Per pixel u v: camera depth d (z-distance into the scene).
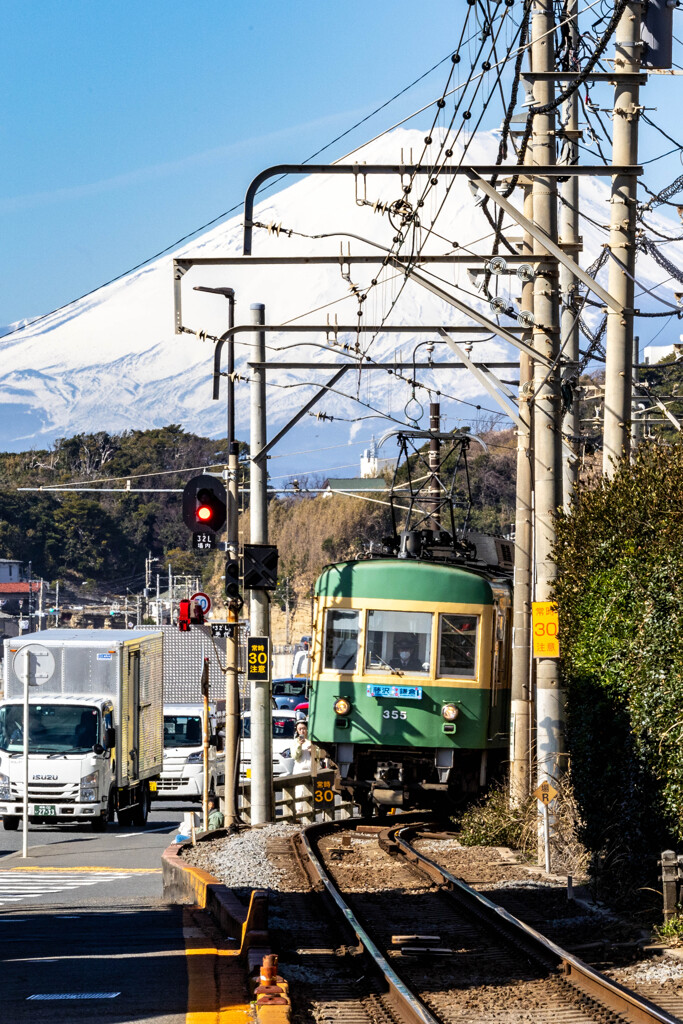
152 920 35.53
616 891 37.84
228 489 65.44
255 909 28.77
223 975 25.80
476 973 29.58
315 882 43.81
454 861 49.84
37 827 79.12
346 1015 25.05
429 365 57.12
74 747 74.06
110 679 76.56
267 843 55.03
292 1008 23.67
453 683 62.19
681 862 32.91
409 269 48.66
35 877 52.03
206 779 61.75
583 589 41.06
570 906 38.09
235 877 44.28
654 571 35.31
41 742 74.31
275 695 141.12
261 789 64.94
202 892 38.56
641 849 37.34
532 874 44.72
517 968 29.92
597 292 44.81
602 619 38.81
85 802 73.44
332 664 63.47
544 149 49.19
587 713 40.22
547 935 34.12
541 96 48.66
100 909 39.41
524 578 54.25
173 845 53.03
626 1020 24.53
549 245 44.03
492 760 64.50
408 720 62.09
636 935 33.00
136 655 80.06
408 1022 24.73
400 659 62.62
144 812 82.50
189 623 64.94
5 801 73.81
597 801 39.97
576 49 49.25
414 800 63.59
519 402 54.03
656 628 35.06
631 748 37.16
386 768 62.59
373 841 59.00
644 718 35.69
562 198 60.84
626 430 44.91
